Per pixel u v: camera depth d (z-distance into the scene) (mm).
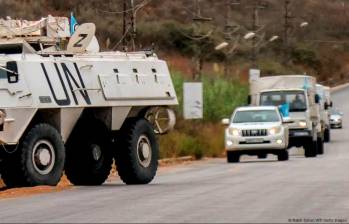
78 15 149500
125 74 53281
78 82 50375
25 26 51656
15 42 48750
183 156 91562
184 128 101500
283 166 72188
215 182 51781
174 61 185000
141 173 53125
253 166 73562
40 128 47562
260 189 45031
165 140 90688
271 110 87750
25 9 142375
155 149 54719
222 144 102062
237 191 43844
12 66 47188
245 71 196625
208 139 101438
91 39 51469
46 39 51531
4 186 51500
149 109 55719
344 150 111312
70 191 46156
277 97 98625
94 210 34969
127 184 53250
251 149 84688
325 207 35438
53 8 149125
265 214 32844
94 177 52594
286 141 85875
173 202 38000
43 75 48531
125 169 52906
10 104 46750
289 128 95625
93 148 52438
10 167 47500
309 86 101625
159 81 55656
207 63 199000
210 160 91562
